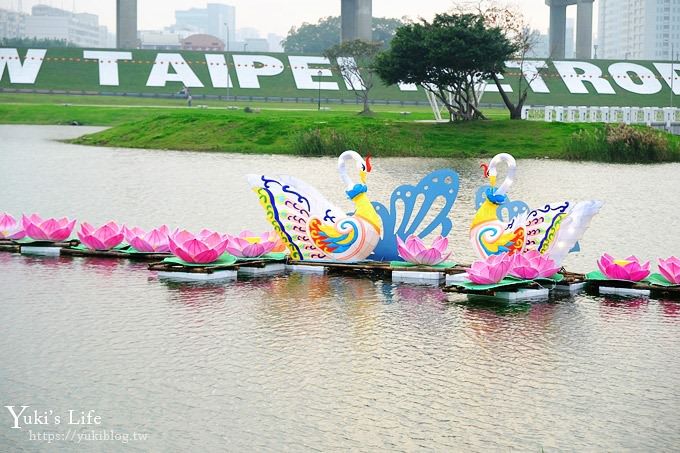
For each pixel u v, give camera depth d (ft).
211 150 213.25
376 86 397.19
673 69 419.33
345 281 78.33
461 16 236.22
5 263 83.71
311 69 413.39
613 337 62.75
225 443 46.09
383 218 83.30
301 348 59.77
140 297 71.77
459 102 241.76
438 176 82.43
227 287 75.56
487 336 62.69
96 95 369.30
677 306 70.95
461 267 80.28
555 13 515.91
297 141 207.62
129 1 454.81
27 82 378.94
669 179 159.94
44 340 60.90
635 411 50.21
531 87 393.70
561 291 75.77
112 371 55.36
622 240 99.60
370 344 60.64
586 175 166.09
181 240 79.97
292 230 82.53
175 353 58.54
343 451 45.24
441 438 46.70
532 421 48.78
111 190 137.08
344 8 466.29
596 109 258.16
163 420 48.65
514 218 77.87
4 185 141.90
